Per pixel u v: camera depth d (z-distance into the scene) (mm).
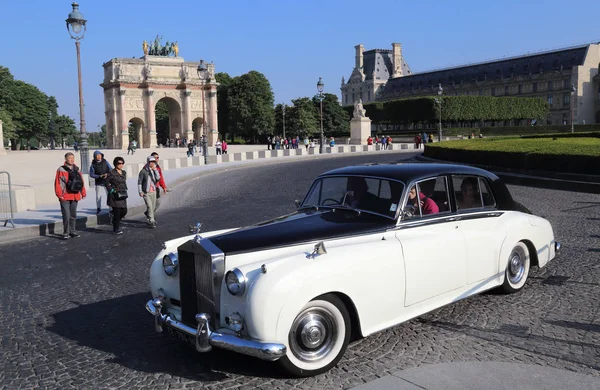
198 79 101688
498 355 4707
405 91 172625
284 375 4445
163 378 4547
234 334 4277
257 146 88125
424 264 5117
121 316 6293
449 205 5648
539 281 6883
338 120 110812
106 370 4762
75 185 11734
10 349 5359
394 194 5332
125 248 10422
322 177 6117
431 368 4473
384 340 5133
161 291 5113
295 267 4254
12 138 96625
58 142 149750
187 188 22812
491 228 5984
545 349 4809
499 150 20766
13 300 7117
